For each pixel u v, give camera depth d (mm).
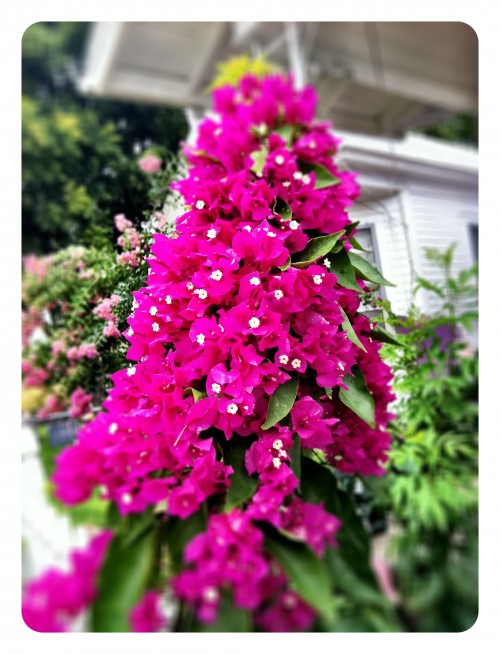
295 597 724
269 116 1017
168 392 745
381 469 904
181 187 914
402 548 866
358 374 781
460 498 921
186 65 1253
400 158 1332
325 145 1006
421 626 809
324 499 806
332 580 761
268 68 1347
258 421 728
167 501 731
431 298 1069
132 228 996
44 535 851
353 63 1484
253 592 706
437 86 1553
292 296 708
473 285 1092
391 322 959
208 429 769
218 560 700
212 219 809
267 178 866
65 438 956
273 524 711
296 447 750
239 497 715
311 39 1408
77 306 987
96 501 765
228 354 714
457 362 1027
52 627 770
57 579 775
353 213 1072
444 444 962
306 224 839
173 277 758
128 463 751
